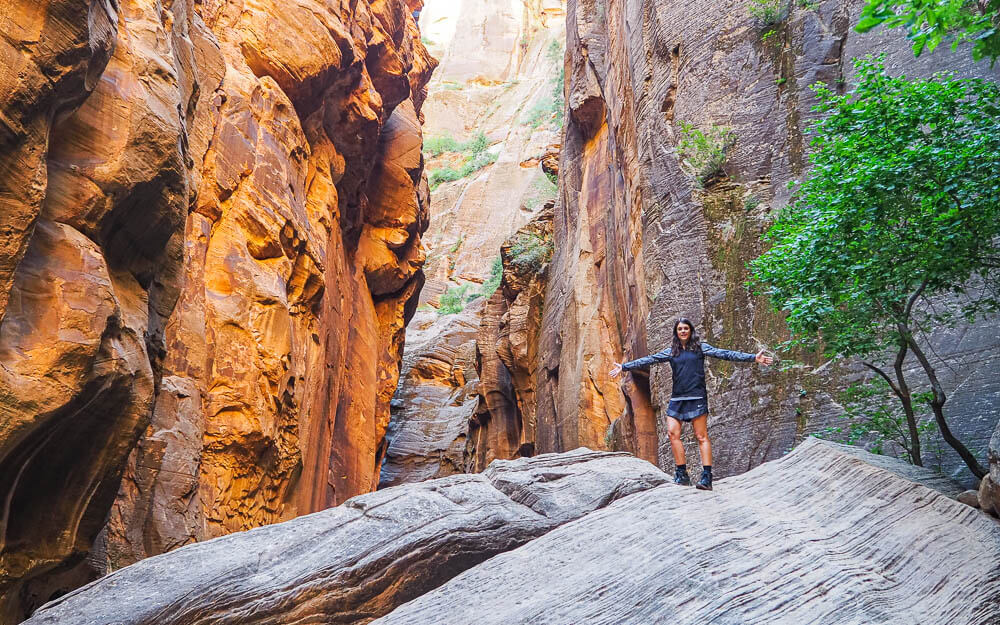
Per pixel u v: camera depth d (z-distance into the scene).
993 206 7.39
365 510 6.88
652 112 17.67
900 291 8.28
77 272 8.43
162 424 13.90
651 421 17.72
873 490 6.77
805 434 12.24
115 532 12.25
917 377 10.64
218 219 17.17
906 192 7.92
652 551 5.83
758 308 13.81
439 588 5.81
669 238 15.87
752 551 5.73
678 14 17.50
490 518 6.75
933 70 12.41
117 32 9.20
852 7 14.62
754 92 15.51
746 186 14.99
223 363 15.89
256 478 16.45
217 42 18.38
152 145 9.88
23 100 7.34
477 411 36.88
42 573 9.23
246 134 18.31
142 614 5.51
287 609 5.84
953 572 5.55
